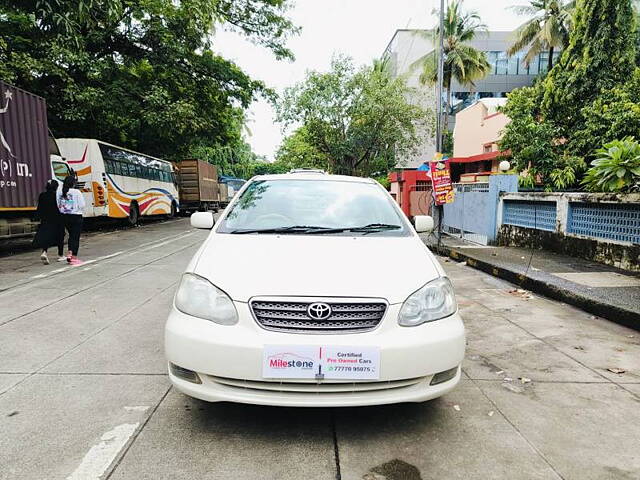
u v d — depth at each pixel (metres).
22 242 11.80
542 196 9.21
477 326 4.79
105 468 2.27
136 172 17.94
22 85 13.97
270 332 2.44
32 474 2.21
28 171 10.08
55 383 3.24
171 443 2.50
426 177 16.55
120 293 6.01
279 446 2.49
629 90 11.11
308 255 2.92
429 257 3.10
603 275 6.64
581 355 3.96
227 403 2.97
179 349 2.53
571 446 2.54
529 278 6.54
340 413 2.87
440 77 13.73
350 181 4.36
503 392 3.21
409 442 2.55
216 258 2.91
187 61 17.78
